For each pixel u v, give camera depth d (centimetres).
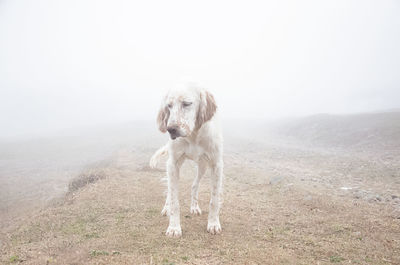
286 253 338
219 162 406
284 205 547
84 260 309
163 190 621
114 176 742
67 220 459
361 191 661
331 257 334
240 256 325
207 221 448
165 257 316
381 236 396
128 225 423
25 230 438
